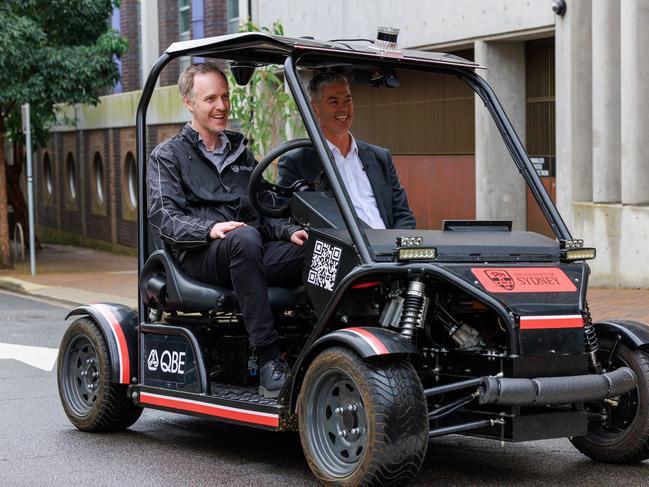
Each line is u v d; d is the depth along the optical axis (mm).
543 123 16312
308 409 5820
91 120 30688
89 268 24656
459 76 6730
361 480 5496
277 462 6723
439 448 7094
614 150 14664
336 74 6996
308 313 6789
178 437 7504
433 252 5723
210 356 7012
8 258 24531
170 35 25656
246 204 6969
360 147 7195
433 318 6062
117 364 7297
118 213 29297
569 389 5605
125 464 6703
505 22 15914
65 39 24859
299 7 20344
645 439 6246
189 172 6914
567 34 14938
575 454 6855
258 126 13789
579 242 6273
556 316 5688
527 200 16688
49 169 35375
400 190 7355
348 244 5879
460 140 17469
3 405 8742
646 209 13984
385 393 5453
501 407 5770
